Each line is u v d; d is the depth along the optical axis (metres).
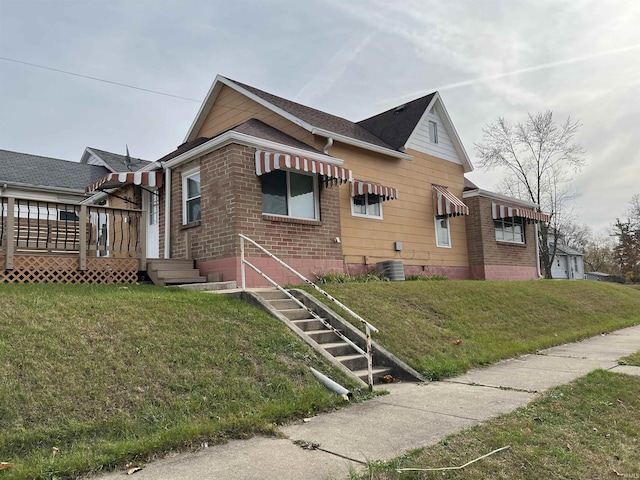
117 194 15.51
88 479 3.56
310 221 12.33
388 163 16.53
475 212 19.62
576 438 4.37
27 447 3.89
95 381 4.94
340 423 4.97
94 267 9.88
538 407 5.33
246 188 10.94
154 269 10.60
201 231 11.57
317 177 12.95
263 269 11.02
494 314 11.64
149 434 4.33
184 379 5.38
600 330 12.61
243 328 7.12
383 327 8.84
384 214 16.09
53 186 19.94
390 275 14.65
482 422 4.82
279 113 14.40
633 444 4.28
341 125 16.86
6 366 4.79
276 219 11.49
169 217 12.66
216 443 4.33
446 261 18.47
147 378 5.23
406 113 18.94
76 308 6.63
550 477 3.54
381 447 4.17
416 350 8.19
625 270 54.19
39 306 6.46
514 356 9.07
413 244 17.03
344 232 14.48
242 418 4.81
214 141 11.02
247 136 10.98
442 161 19.22
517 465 3.73
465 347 8.86
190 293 8.58
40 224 12.05
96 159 25.58
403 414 5.25
